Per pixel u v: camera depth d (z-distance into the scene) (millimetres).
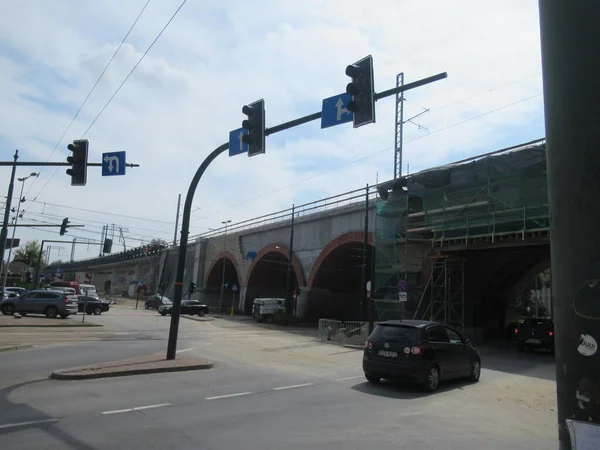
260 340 23969
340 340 24266
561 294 2051
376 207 29766
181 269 14258
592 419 1871
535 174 22016
